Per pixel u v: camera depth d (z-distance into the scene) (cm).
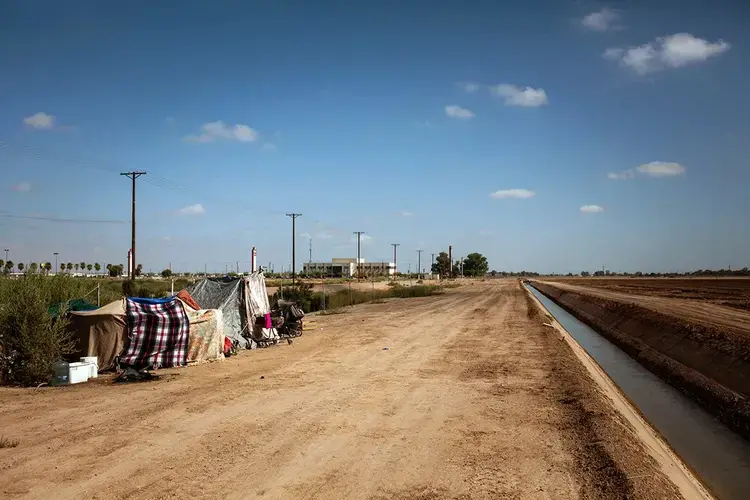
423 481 641
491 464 699
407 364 1460
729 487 802
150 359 1391
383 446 770
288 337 1956
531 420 908
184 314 1473
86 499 578
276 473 661
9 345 1212
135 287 3028
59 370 1204
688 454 960
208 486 617
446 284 10519
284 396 1080
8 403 1013
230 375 1313
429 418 919
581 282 11669
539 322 2662
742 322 2245
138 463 689
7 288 1399
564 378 1258
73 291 1772
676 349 1900
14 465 678
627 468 673
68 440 782
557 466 691
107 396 1077
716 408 1283
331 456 725
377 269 19162
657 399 1423
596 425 867
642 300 3934
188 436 806
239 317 1847
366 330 2331
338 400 1045
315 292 4338
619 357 2188
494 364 1452
